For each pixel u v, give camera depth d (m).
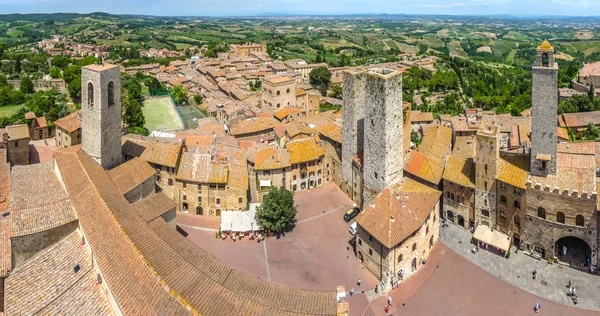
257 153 137.75
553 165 97.69
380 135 113.25
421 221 99.44
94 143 113.12
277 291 71.31
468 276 98.44
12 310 66.31
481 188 108.56
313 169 142.88
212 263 77.56
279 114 198.38
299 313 61.28
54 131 184.62
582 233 94.69
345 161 136.50
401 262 96.81
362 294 93.12
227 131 194.25
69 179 96.31
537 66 94.94
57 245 80.25
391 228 95.00
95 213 78.75
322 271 100.25
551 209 96.94
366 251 100.62
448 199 117.88
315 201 134.12
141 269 60.69
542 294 91.81
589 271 97.00
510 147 156.62
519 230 104.31
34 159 156.62
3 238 79.25
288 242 111.50
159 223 90.25
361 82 126.94
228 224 112.94
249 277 75.44
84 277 70.38
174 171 123.19
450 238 112.69
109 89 114.94
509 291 93.12
